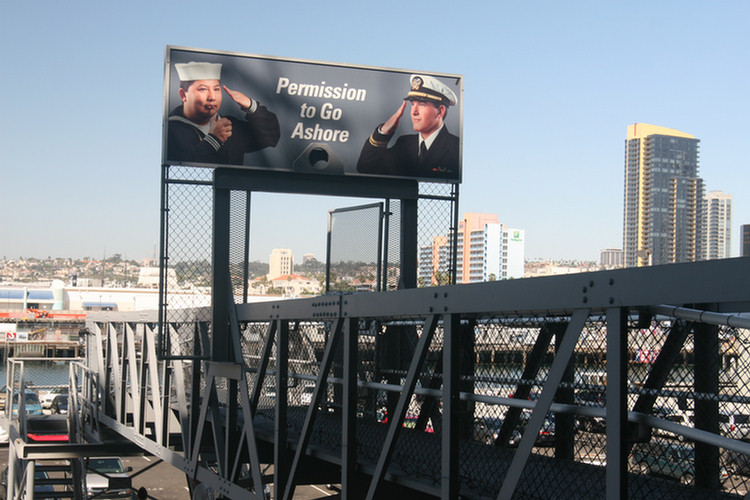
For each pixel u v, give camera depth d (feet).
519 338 14.30
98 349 42.60
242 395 21.97
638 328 10.07
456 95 27.61
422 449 17.13
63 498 45.16
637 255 613.93
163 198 24.80
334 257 29.19
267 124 25.50
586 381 11.82
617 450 9.62
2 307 366.84
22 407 43.50
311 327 23.65
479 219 379.76
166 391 30.27
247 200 25.61
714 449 11.87
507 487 11.23
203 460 27.40
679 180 615.16
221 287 24.43
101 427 41.39
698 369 11.49
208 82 25.11
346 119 26.35
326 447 18.60
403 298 14.58
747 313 8.55
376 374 21.40
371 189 26.78
